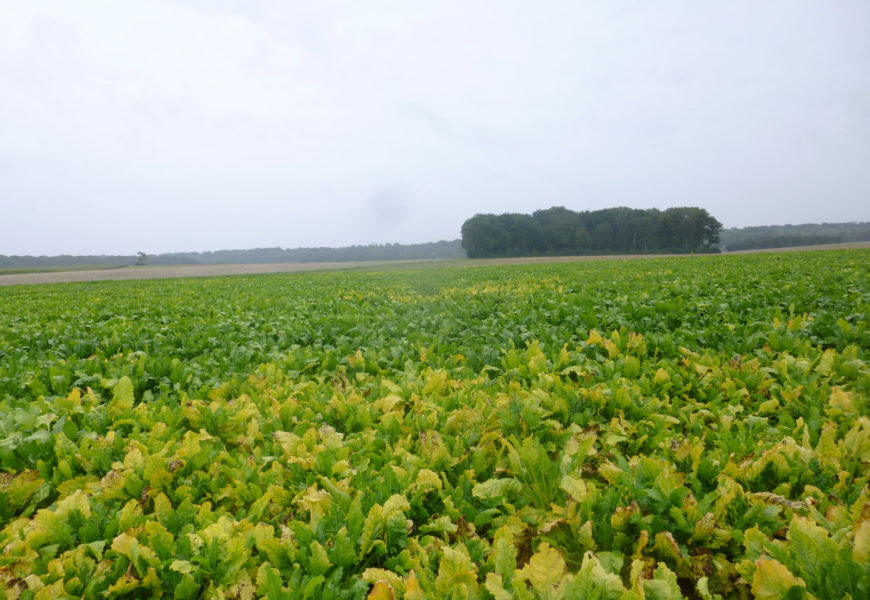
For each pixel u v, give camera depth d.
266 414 4.23
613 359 5.72
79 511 2.68
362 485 2.86
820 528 2.11
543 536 2.71
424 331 8.51
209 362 6.22
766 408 3.96
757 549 2.24
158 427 3.69
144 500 2.93
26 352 7.54
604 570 2.11
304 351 6.67
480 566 2.34
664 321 7.88
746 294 10.18
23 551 2.41
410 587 2.01
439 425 3.77
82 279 51.47
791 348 5.52
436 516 2.79
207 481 3.09
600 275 20.03
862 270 15.32
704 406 4.07
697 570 2.32
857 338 5.76
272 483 3.04
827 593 1.91
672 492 2.52
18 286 37.12
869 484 2.79
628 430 3.71
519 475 3.10
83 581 2.26
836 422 3.62
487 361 6.02
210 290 22.56
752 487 2.88
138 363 5.69
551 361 5.58
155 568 2.29
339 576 2.14
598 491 2.71
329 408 4.27
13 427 3.84
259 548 2.33
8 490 2.99
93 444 3.61
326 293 17.02
